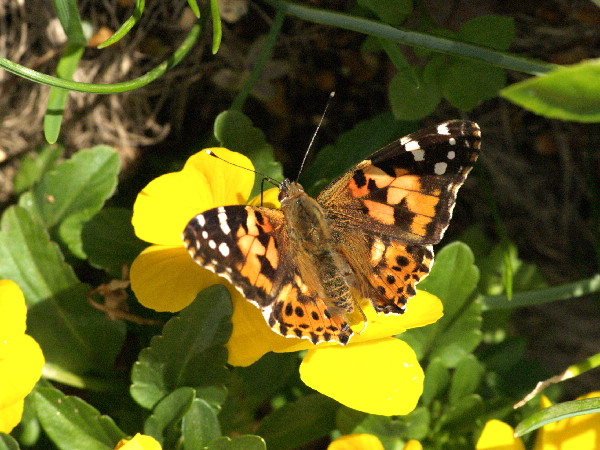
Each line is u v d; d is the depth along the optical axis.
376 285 0.42
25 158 0.47
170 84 0.47
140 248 0.45
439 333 0.45
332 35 0.47
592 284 0.45
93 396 0.45
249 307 0.43
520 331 0.49
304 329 0.41
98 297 0.45
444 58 0.44
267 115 0.48
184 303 0.43
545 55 0.48
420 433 0.44
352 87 0.48
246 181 0.43
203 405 0.43
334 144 0.48
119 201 0.47
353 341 0.42
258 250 0.41
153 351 0.43
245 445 0.42
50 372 0.44
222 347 0.43
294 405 0.44
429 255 0.42
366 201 0.42
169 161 0.48
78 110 0.47
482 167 0.47
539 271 0.47
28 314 0.44
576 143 0.48
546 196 0.49
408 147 0.42
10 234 0.44
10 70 0.42
